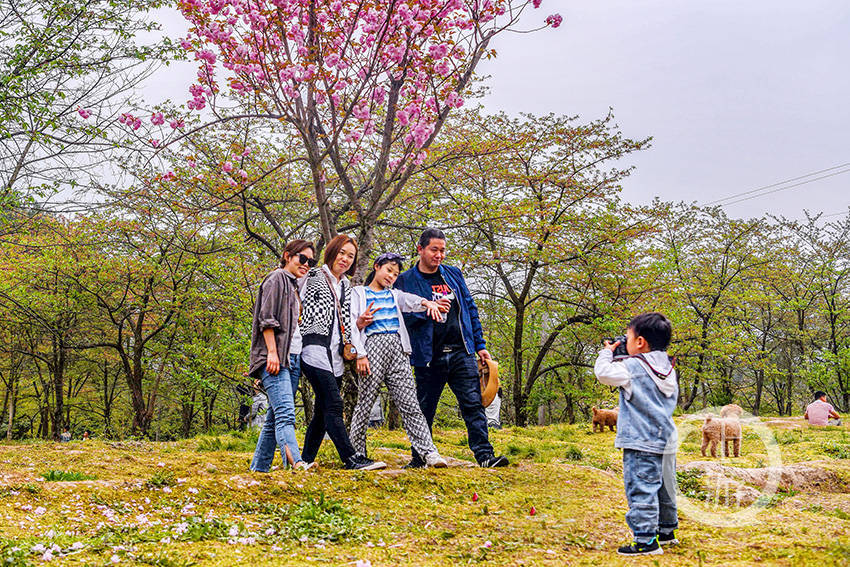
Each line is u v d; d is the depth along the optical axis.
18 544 3.46
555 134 20.86
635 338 4.01
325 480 5.32
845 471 7.42
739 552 3.70
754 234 31.31
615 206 21.67
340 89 9.87
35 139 10.22
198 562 3.40
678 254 29.20
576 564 3.57
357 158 11.90
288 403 5.64
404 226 13.80
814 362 34.28
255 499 4.83
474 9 9.76
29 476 5.40
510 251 20.33
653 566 3.46
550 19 9.56
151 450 8.25
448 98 10.11
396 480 5.52
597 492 5.55
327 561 3.52
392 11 8.63
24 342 25.34
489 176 20.56
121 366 26.59
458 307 6.60
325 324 5.94
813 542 3.73
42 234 17.41
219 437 9.73
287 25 9.17
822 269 33.81
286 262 5.84
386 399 16.55
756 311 36.06
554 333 24.12
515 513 4.82
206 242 19.20
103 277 20.08
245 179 11.82
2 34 10.15
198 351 19.20
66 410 29.92
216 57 9.25
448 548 3.90
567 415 31.73
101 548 3.54
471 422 6.67
